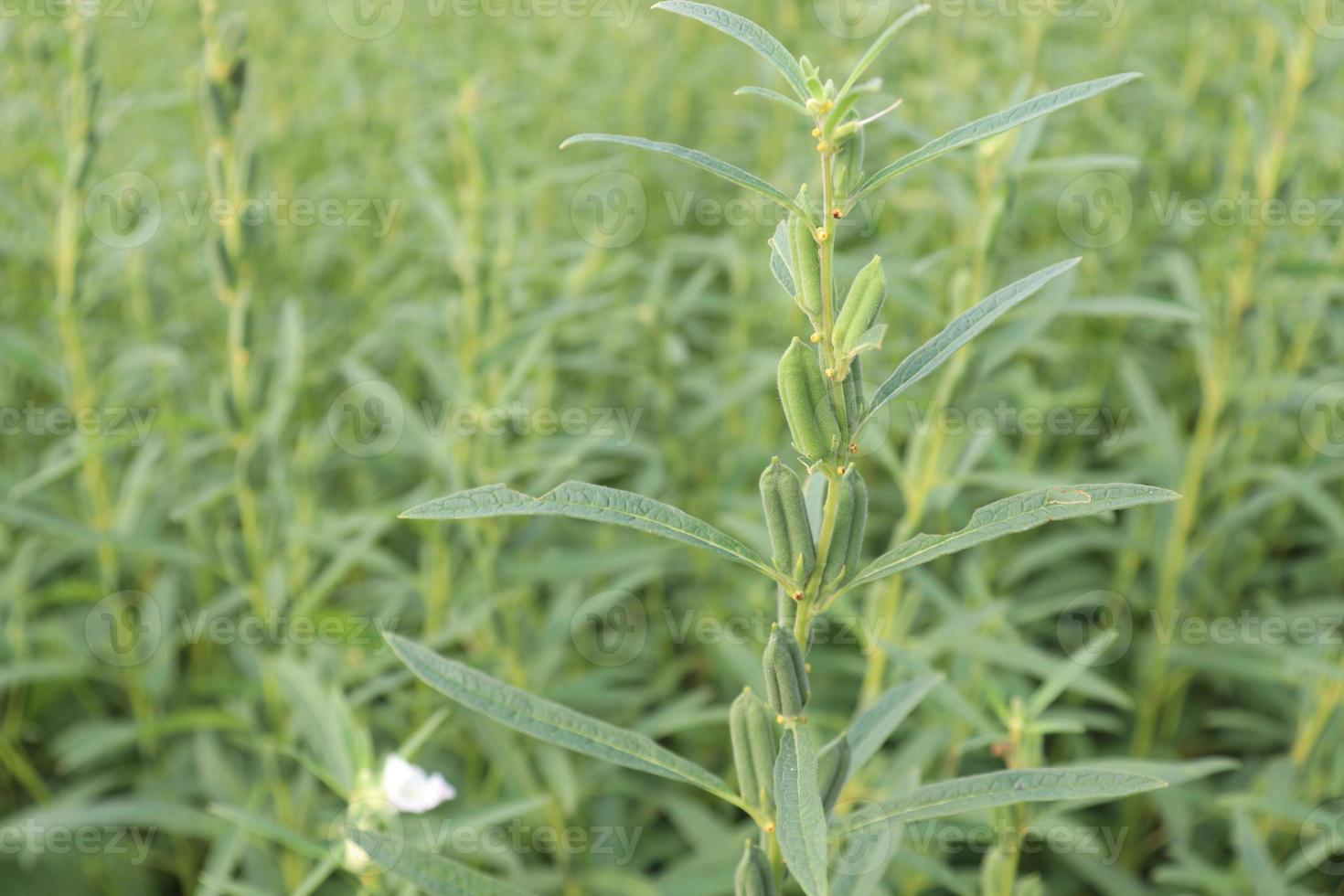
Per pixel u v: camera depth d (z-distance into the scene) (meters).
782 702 1.41
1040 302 2.77
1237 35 5.03
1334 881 3.39
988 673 3.26
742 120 5.32
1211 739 4.11
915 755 2.72
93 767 4.06
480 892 1.56
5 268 4.99
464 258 3.54
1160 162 4.75
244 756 3.85
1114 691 2.76
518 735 3.46
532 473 3.93
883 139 3.73
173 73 5.68
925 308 2.87
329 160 5.76
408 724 3.61
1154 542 3.94
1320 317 4.34
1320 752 3.17
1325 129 4.09
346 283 5.77
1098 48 5.01
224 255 2.97
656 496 4.10
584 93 5.75
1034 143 2.70
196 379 4.83
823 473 1.49
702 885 3.06
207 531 4.25
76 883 3.62
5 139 4.77
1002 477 2.76
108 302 5.04
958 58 4.96
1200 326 3.71
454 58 4.52
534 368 4.11
